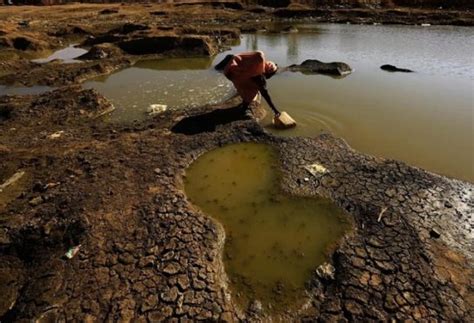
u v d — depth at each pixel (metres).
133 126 7.55
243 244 4.32
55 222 4.48
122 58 13.87
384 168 5.44
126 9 31.03
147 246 4.13
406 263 3.85
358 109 7.86
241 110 7.69
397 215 4.51
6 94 10.34
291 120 7.08
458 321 3.29
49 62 14.05
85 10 31.36
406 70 10.67
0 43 16.12
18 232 4.41
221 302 3.55
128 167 5.69
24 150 6.50
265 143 6.32
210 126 7.05
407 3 26.20
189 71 12.32
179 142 6.46
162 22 23.73
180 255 4.02
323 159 5.76
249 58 6.98
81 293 3.63
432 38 16.02
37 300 3.60
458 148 6.17
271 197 5.04
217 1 31.25
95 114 8.39
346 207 4.71
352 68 11.21
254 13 26.83
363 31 18.92
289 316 3.49
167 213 4.63
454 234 4.23
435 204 4.69
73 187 5.21
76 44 18.78
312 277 3.86
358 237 4.25
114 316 3.42
